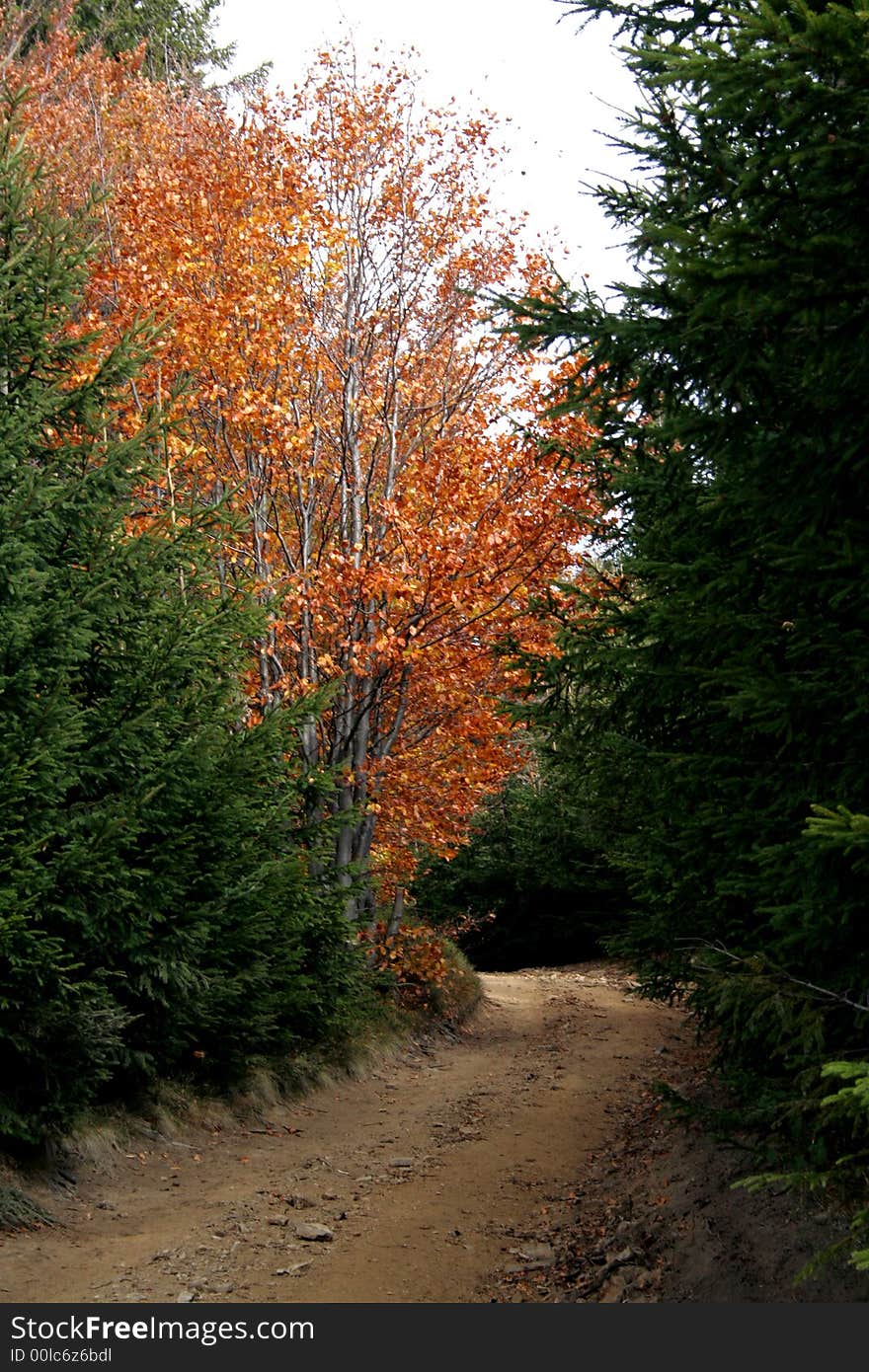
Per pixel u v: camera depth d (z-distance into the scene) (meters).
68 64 18.78
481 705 15.26
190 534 9.91
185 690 10.03
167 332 11.96
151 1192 8.50
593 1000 21.73
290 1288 6.45
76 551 9.07
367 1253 7.16
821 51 3.80
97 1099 9.69
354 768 15.34
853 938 5.23
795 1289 5.46
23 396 8.83
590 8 6.05
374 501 15.48
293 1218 7.98
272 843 11.38
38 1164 8.18
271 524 15.67
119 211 14.88
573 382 5.34
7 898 7.41
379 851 16.61
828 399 4.72
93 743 8.84
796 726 5.16
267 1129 10.88
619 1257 6.51
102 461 9.45
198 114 18.83
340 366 15.66
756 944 6.48
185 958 9.41
